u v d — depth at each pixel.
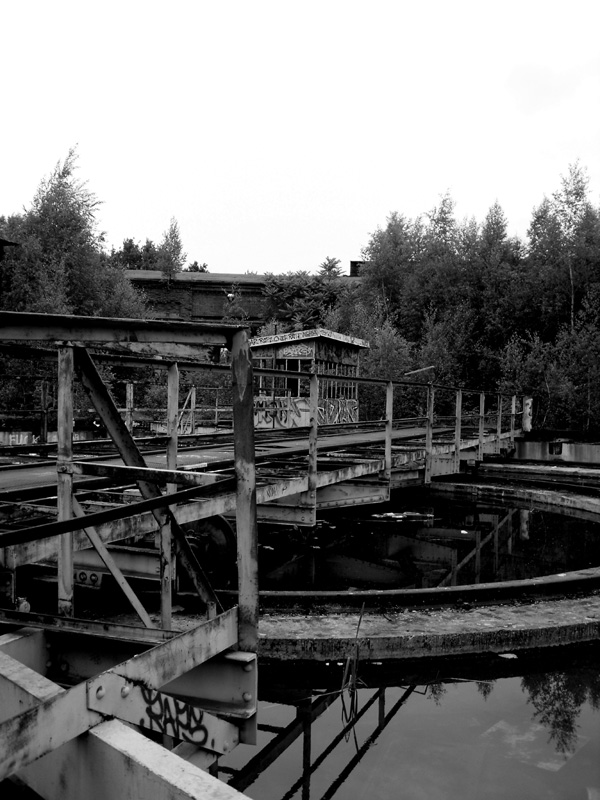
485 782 3.37
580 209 24.81
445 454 12.49
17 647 2.90
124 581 3.46
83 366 2.97
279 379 17.94
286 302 32.09
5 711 2.38
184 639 2.52
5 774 1.85
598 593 6.08
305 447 10.47
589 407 20.38
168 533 3.80
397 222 31.58
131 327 2.30
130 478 3.14
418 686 4.63
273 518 7.76
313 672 4.74
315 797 3.25
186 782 1.91
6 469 7.09
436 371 23.36
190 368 5.38
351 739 3.86
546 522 10.70
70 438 3.59
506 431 19.08
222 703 2.76
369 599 5.55
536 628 5.07
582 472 14.88
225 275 33.66
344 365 19.20
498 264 26.05
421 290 27.23
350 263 36.97
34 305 19.42
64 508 3.59
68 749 2.17
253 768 3.54
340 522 10.30
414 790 3.30
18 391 17.50
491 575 7.39
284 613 5.37
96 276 23.28
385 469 9.06
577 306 24.19
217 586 6.07
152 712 2.37
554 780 3.38
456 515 11.20
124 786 2.02
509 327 24.91
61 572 3.61
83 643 3.01
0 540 1.81
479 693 4.51
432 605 5.62
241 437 2.64
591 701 4.38
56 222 22.45
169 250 43.03
